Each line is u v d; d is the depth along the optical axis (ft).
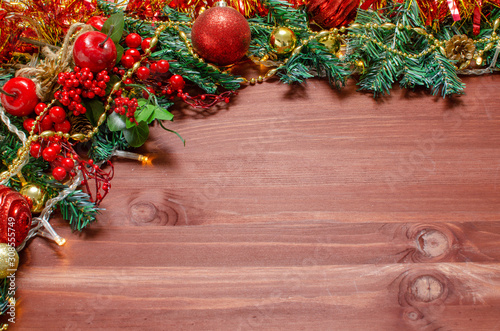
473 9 2.49
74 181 2.36
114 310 2.31
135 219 2.40
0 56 2.43
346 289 2.33
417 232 2.39
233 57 2.45
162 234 2.39
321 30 2.63
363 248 2.37
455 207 2.42
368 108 2.54
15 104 2.31
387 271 2.35
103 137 2.46
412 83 2.53
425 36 2.50
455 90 2.47
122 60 2.41
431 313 2.30
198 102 2.50
